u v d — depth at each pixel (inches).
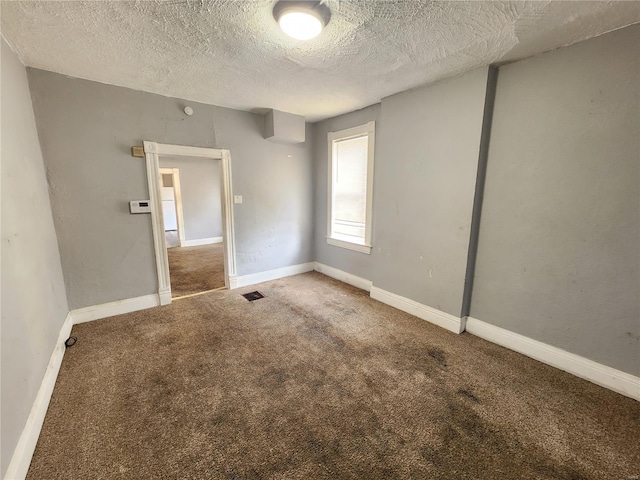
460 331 105.2
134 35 71.2
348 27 67.2
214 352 92.2
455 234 102.3
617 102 69.2
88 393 72.7
